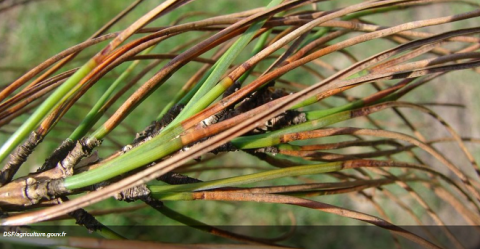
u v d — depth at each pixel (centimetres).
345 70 14
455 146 50
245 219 49
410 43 15
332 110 16
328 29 18
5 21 65
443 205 48
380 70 15
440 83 54
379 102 17
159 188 15
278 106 13
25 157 15
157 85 16
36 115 14
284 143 17
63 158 16
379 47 56
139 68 53
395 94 17
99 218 43
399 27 15
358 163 16
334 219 49
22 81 16
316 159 17
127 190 15
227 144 15
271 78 15
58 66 17
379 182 18
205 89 15
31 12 65
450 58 15
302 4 16
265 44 19
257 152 17
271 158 17
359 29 17
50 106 14
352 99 21
